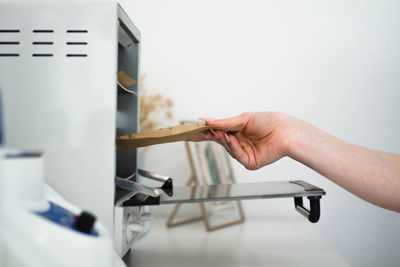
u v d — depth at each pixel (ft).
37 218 0.98
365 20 4.04
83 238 1.00
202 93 4.10
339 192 4.08
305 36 4.08
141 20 4.07
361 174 2.11
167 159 4.12
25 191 1.04
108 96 1.63
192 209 4.02
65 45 1.63
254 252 2.37
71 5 1.64
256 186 2.34
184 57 4.09
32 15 1.63
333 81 4.08
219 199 1.82
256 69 4.10
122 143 1.82
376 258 4.07
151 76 4.08
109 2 1.65
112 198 1.63
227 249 2.44
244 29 4.09
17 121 1.62
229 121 2.43
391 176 2.07
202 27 4.09
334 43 4.07
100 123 1.63
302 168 4.10
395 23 4.02
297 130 2.28
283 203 4.09
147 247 2.49
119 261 1.55
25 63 1.62
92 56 1.63
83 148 1.63
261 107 4.11
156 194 1.66
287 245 2.56
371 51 4.06
